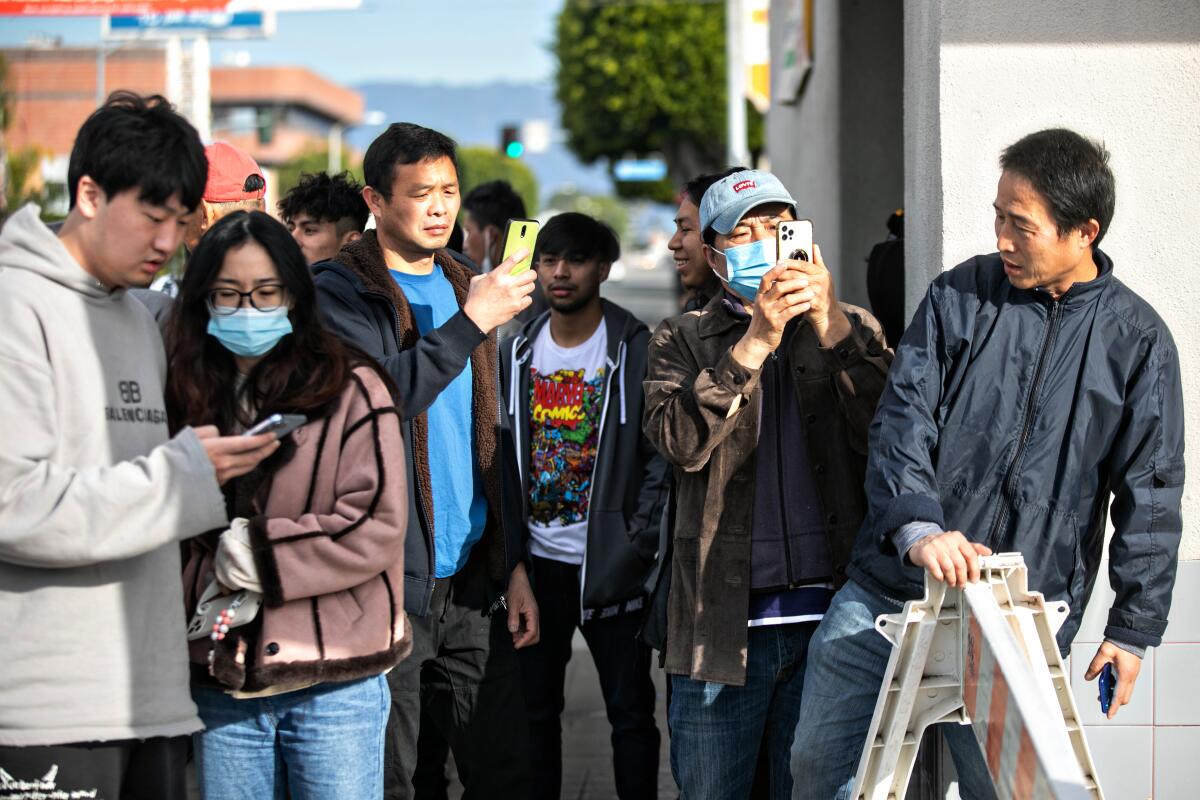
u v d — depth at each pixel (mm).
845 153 7492
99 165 2996
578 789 6016
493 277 4043
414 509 4215
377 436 3412
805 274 3887
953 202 4496
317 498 3400
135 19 19344
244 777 3451
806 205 9164
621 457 5289
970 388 3723
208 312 3348
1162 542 3639
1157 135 4418
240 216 3344
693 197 5324
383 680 3568
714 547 4188
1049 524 3664
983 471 3701
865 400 4125
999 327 3713
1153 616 3643
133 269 3080
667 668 4254
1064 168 3502
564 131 42344
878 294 5590
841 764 3945
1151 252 4434
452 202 4359
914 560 3424
